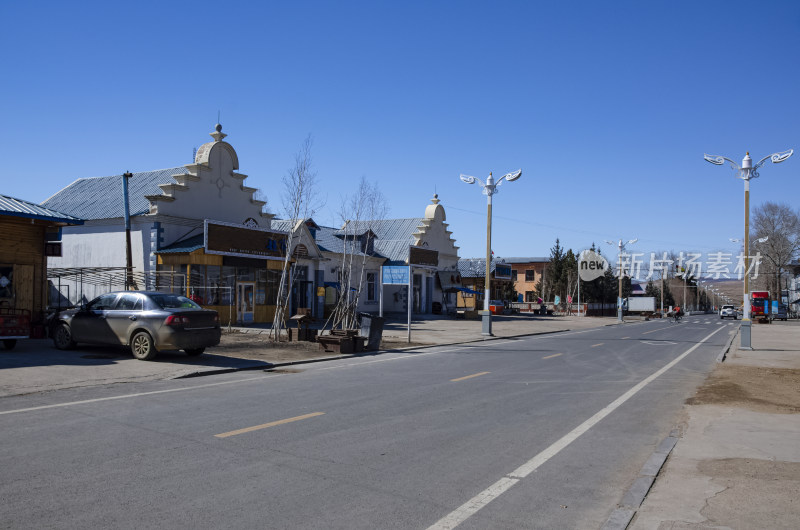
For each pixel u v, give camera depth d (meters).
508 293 81.62
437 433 7.96
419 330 30.75
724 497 5.50
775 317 73.75
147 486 5.44
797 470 6.39
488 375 14.18
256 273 30.66
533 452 7.19
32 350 15.43
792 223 77.56
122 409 8.93
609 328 41.72
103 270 25.02
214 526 4.58
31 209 17.69
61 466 5.96
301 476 5.90
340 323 25.89
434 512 5.08
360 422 8.46
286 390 11.14
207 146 28.89
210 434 7.47
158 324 13.98
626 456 7.11
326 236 41.72
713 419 9.20
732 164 23.22
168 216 26.81
